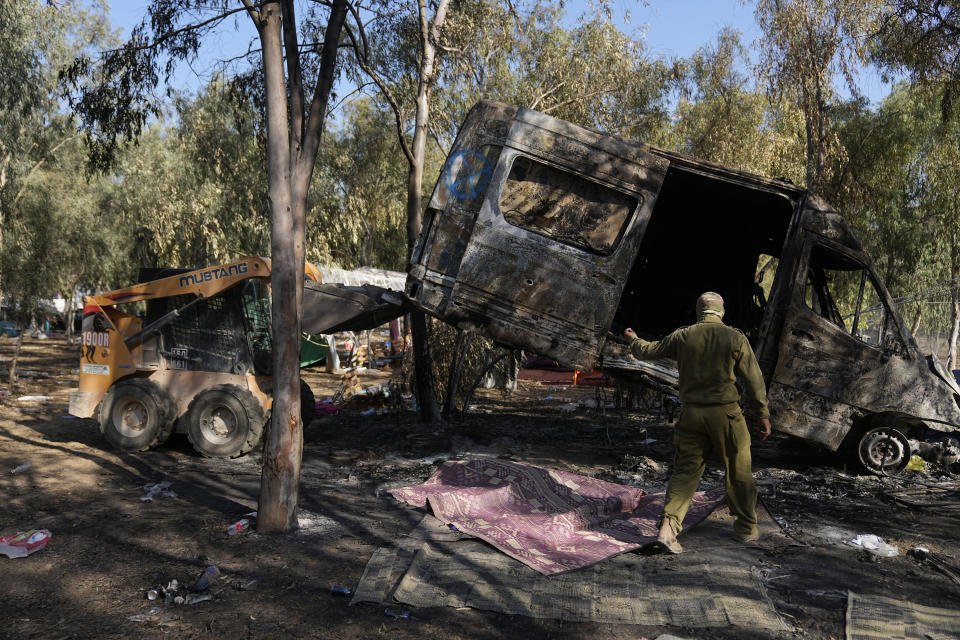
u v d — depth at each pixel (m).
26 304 20.34
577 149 6.40
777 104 13.35
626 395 10.60
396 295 7.67
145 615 3.54
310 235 17.66
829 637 3.30
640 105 14.75
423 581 3.91
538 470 6.04
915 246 18.64
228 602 3.71
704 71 15.80
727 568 4.11
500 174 6.39
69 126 19.06
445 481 6.10
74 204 21.19
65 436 8.73
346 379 12.02
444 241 6.51
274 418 4.89
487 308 6.43
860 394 6.92
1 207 17.94
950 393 6.98
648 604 3.63
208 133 16.45
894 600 3.70
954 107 9.60
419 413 10.24
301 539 4.75
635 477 6.75
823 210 6.95
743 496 4.64
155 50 7.66
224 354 7.99
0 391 12.49
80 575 4.11
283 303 4.86
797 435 6.90
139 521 5.19
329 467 7.20
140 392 7.76
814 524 5.22
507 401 12.73
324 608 3.64
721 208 8.38
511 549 4.38
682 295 9.67
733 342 4.45
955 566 4.32
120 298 8.13
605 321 6.39
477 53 11.42
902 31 8.96
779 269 6.93
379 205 20.73
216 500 5.84
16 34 15.18
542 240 6.39
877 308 7.25
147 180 20.56
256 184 17.48
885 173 16.73
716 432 4.49
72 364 18.33
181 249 20.03
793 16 12.26
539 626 3.43
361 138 20.88
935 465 7.23
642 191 6.39
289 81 5.12
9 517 5.30
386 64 10.68
